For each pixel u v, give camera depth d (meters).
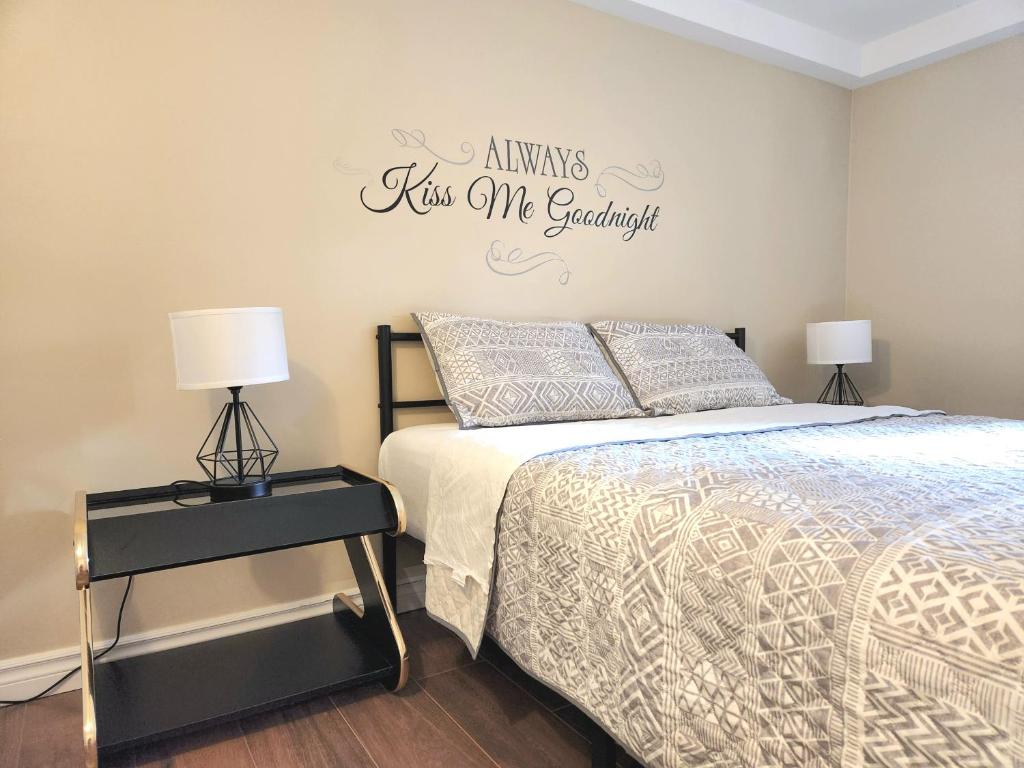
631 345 2.60
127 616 2.01
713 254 3.24
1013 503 1.06
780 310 3.50
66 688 1.90
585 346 2.49
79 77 1.89
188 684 1.76
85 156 1.91
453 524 1.76
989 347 3.20
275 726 1.68
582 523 1.34
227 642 2.04
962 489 1.16
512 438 1.83
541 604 1.45
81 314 1.92
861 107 3.67
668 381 2.51
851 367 3.74
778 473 1.31
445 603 1.78
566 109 2.76
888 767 0.81
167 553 1.54
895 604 0.83
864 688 0.84
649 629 1.17
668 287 3.10
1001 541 0.88
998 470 1.33
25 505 1.87
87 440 1.94
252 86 2.13
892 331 3.57
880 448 1.62
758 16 3.13
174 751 1.59
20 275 1.84
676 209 3.11
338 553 2.34
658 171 3.04
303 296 2.24
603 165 2.87
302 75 2.21
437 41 2.45
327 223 2.27
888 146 3.55
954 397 3.33
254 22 2.13
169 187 2.02
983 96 3.17
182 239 2.05
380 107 2.35
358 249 2.33
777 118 3.42
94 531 1.50
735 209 3.30
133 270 1.98
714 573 1.06
